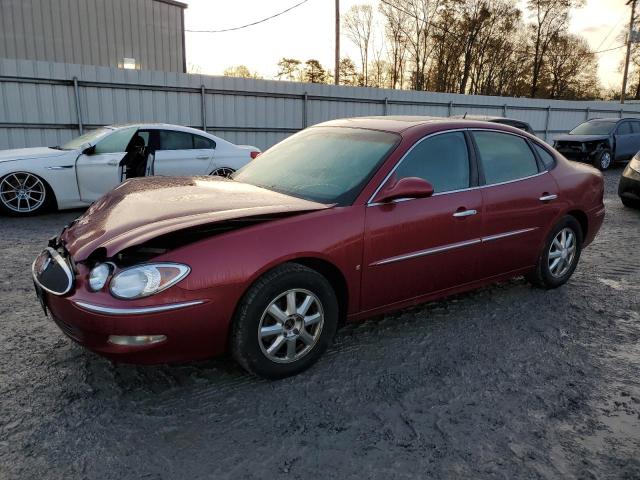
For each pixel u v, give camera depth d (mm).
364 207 3260
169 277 2602
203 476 2275
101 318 2553
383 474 2318
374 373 3207
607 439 2623
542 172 4492
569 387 3113
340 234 3117
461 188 3812
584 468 2400
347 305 3311
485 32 50625
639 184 8773
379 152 3572
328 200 3332
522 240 4281
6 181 7461
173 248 2705
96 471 2287
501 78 54406
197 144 8766
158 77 12688
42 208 7734
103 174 7828
